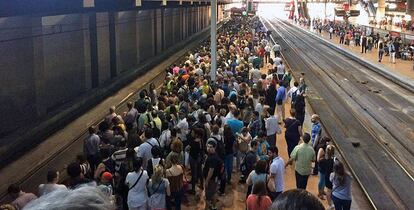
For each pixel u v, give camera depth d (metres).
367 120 20.36
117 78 25.42
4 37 14.70
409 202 11.61
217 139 10.59
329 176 9.98
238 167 12.56
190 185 11.08
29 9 10.43
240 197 11.05
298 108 15.68
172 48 41.78
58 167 13.62
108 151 9.09
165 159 10.05
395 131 18.61
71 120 18.38
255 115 12.48
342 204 8.83
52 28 18.41
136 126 12.30
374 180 13.11
